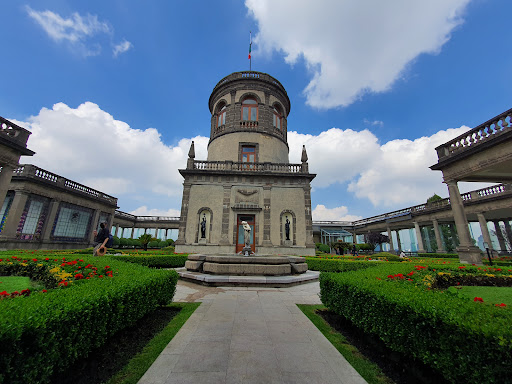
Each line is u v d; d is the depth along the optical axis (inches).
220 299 281.1
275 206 796.6
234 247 747.4
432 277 261.6
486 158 429.4
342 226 1792.6
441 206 1051.3
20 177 751.1
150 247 1443.2
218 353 147.4
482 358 87.0
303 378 122.6
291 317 218.5
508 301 201.0
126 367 131.0
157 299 206.2
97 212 1093.1
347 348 161.0
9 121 463.2
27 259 301.3
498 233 1078.4
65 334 101.0
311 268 564.7
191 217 771.4
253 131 928.9
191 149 841.5
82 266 246.2
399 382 121.8
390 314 135.3
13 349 80.8
